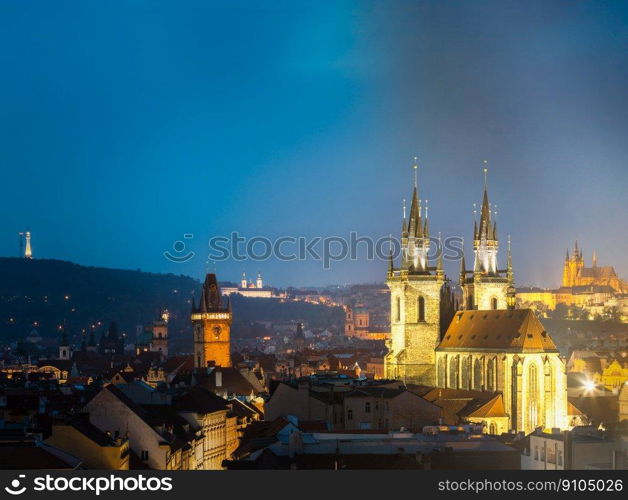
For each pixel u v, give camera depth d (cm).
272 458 19112
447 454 19200
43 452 17225
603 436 18538
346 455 19375
